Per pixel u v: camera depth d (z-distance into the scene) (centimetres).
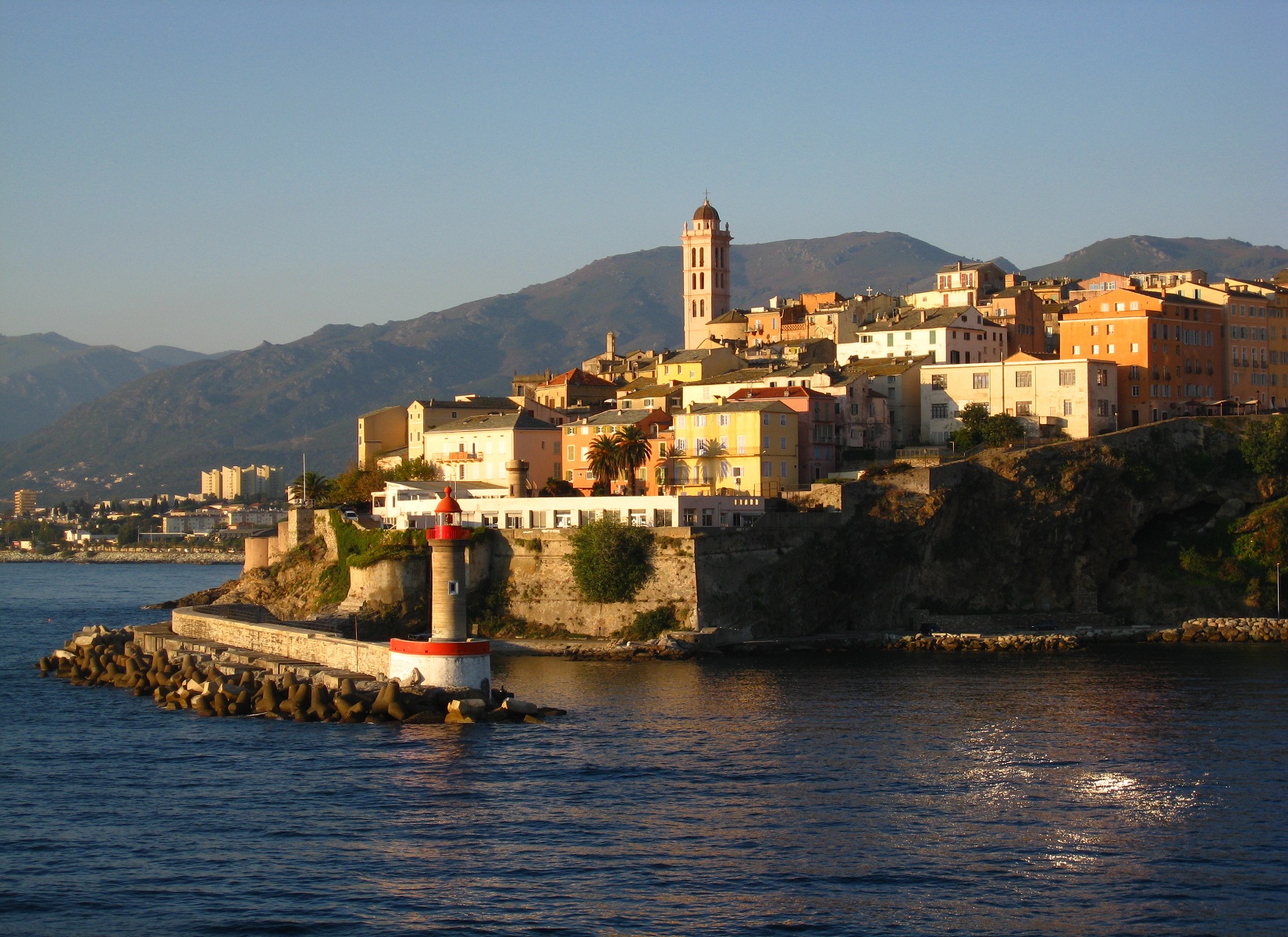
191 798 10075
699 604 17575
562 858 8662
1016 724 12369
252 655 15150
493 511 19800
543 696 13975
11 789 10412
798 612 18425
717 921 7694
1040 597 19838
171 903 8006
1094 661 16438
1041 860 8606
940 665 16162
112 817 9644
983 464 19675
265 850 8881
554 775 10531
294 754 11356
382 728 12319
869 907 7888
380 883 8275
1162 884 8212
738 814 9538
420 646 12950
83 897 8106
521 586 18738
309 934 7575
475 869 8481
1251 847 8825
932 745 11506
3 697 14825
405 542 19288
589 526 18362
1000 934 7538
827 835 9062
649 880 8281
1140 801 9806
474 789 10175
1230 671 15550
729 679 15075
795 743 11575
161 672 15212
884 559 19075
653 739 11775
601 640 17775
